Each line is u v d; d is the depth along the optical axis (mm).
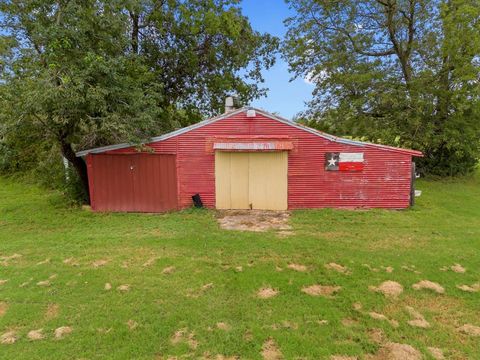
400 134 18469
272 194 11914
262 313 5191
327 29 19781
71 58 10297
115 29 11641
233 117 11758
